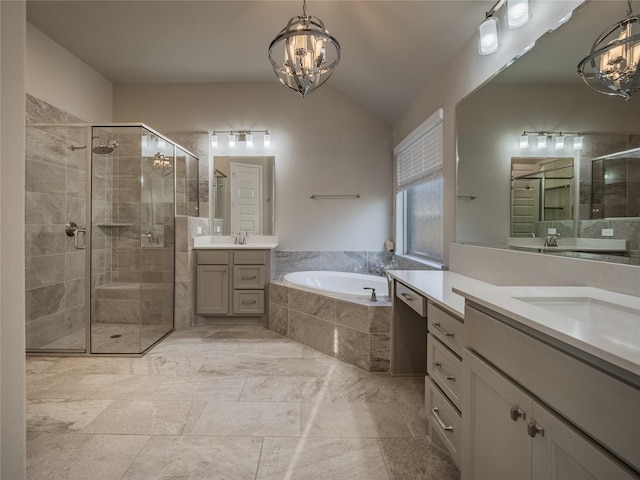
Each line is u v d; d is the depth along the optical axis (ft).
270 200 13.97
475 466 3.82
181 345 10.32
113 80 13.50
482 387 3.67
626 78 3.63
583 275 4.24
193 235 12.37
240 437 5.73
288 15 9.21
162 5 8.99
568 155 4.49
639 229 3.48
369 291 11.84
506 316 3.28
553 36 4.81
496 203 6.21
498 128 6.15
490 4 6.47
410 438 5.72
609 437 2.09
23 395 2.92
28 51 9.70
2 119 2.78
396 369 8.13
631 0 3.58
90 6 9.01
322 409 6.62
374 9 7.99
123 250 9.71
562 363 2.50
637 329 2.82
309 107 13.88
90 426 6.04
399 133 12.87
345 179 13.91
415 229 12.51
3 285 2.77
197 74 13.09
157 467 4.99
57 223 9.68
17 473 2.84
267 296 12.28
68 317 9.77
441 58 8.46
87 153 9.61
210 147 13.93
